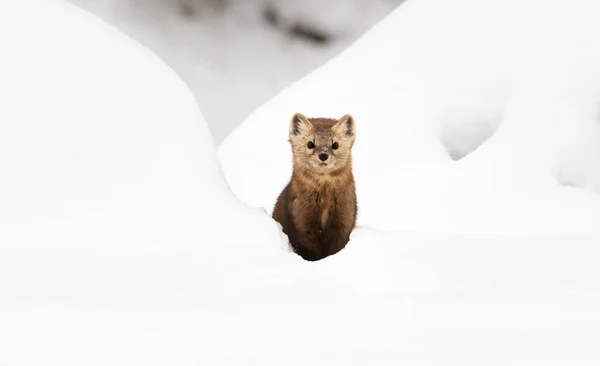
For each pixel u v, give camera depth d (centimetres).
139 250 886
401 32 1792
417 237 973
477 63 1652
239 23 3475
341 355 649
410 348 654
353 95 1714
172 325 686
